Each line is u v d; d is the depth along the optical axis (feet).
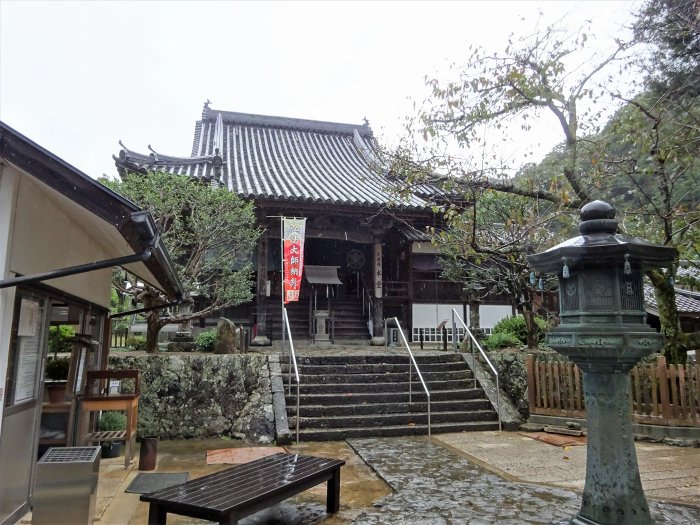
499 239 26.43
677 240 24.53
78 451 11.71
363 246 55.88
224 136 66.33
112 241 16.88
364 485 17.71
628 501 11.93
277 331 49.57
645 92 26.99
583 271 12.75
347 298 55.47
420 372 30.32
